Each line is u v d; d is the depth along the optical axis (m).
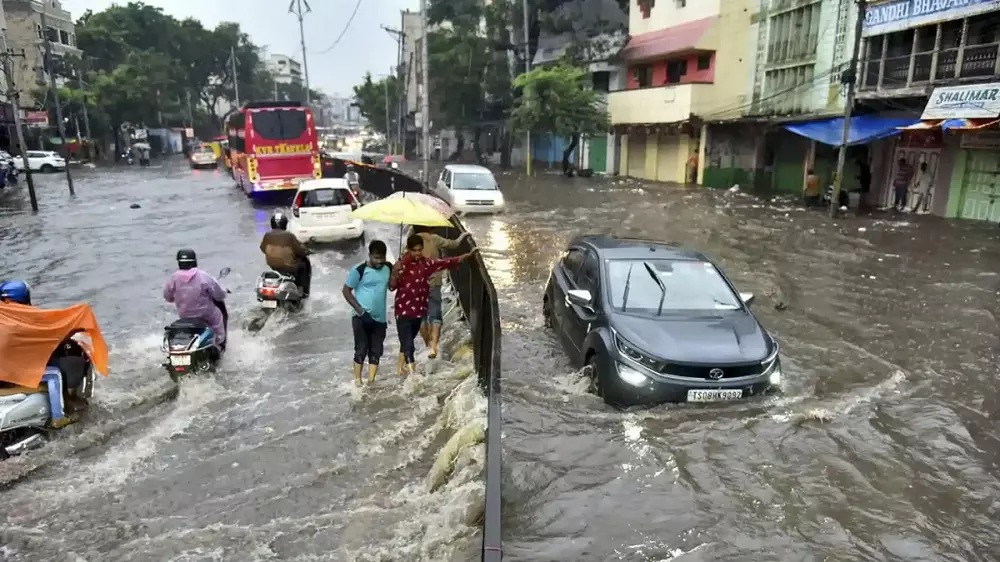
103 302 10.60
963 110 17.23
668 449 5.40
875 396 6.58
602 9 41.16
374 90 70.56
